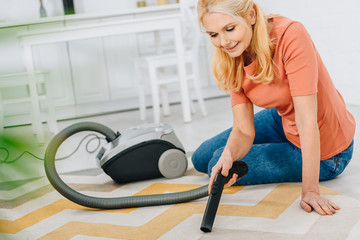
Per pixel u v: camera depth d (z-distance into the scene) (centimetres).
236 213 131
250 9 115
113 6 485
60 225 138
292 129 144
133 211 145
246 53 128
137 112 409
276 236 111
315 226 114
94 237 125
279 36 121
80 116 409
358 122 255
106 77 442
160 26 309
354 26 296
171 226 127
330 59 330
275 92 130
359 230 109
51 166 145
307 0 342
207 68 474
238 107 139
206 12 112
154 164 179
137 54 450
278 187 152
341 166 151
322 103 133
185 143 262
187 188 165
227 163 124
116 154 173
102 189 177
